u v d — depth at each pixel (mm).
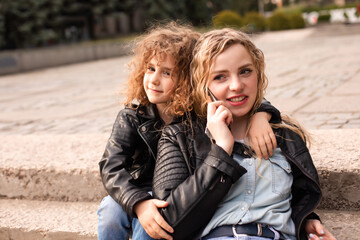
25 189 2678
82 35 29969
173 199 1608
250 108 1715
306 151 1728
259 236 1576
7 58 14383
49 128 4480
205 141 1745
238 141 1731
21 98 7449
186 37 1871
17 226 2318
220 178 1596
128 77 1986
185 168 1722
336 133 2748
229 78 1667
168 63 1793
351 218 2090
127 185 1741
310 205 1684
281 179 1678
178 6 30297
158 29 2027
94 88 7855
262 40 20625
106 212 1888
